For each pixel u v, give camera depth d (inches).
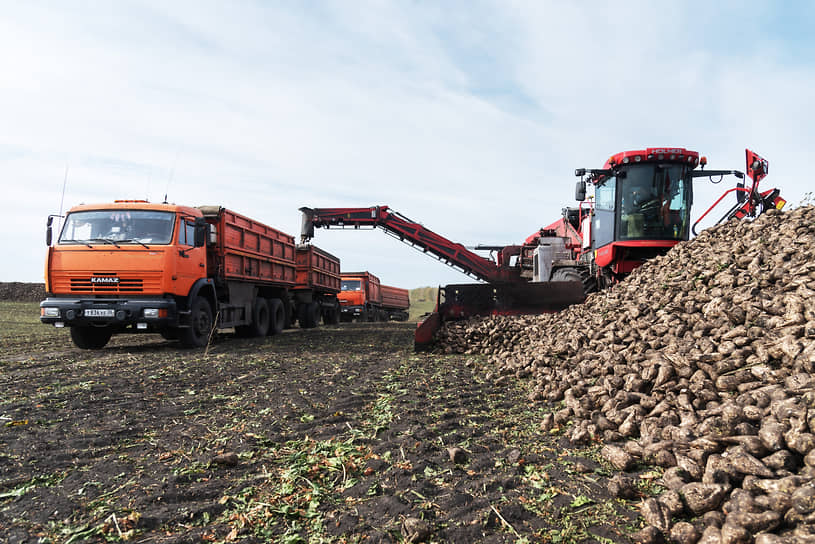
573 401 179.0
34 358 331.6
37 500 110.0
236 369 289.4
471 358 340.8
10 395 214.5
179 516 102.4
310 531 97.7
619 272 420.8
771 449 107.8
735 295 208.5
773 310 182.2
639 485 116.4
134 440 155.3
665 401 153.0
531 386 235.6
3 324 635.5
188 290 389.1
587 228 482.6
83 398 209.5
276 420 176.4
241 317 500.4
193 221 400.2
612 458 129.6
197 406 197.9
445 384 242.4
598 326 269.0
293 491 115.6
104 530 96.3
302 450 144.7
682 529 92.4
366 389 229.8
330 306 879.7
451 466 130.6
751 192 406.9
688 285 259.8
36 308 949.8
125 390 227.3
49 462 134.0
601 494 113.5
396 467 128.2
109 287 363.6
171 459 137.6
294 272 675.4
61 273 365.4
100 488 117.0
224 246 450.3
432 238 737.0
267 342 473.7
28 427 166.4
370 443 150.9
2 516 102.3
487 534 96.1
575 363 229.3
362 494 114.1
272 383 247.3
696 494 99.7
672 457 121.2
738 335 175.8
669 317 225.0
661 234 404.8
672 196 403.2
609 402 164.1
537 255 608.1
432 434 158.2
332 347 426.9
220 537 95.0
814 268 201.3
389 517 102.7
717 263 267.3
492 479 121.0
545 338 306.2
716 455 110.2
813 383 127.6
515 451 138.3
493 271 748.0
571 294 390.0
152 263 363.6
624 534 96.5
